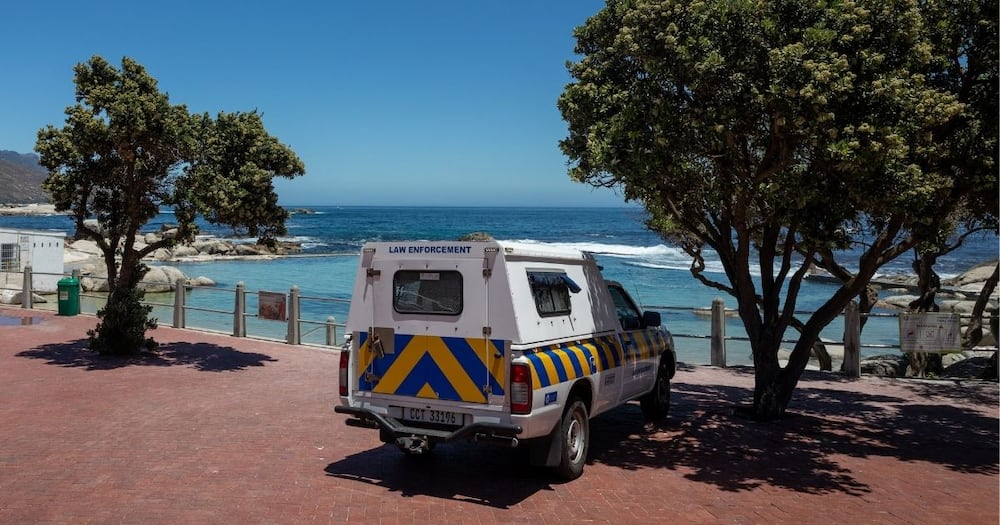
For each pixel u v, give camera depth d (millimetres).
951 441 9086
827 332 24156
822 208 8070
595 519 5918
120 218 13852
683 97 8328
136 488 6367
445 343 6613
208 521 5621
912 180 7473
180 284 18094
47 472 6766
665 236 14656
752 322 9984
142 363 12977
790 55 6973
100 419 8898
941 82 8820
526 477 7051
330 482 6688
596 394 7457
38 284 26109
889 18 7367
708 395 11742
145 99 12023
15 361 12781
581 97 9141
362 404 6996
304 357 14445
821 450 8445
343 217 158375
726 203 9078
